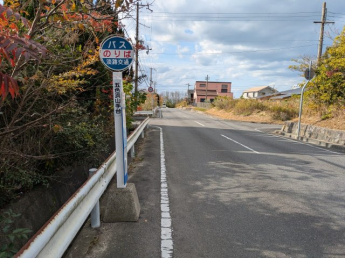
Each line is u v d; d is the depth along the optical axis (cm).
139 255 277
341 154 859
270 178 562
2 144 262
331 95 1298
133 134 733
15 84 150
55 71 386
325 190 492
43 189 367
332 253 285
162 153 814
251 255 280
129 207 352
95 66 607
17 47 166
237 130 1548
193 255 279
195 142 1040
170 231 329
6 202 304
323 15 1780
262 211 394
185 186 505
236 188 496
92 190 308
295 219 369
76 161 459
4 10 167
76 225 236
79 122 479
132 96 970
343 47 1145
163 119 2364
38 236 169
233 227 343
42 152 370
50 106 352
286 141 1153
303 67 1577
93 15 274
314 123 1317
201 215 378
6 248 200
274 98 3500
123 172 359
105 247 290
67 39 383
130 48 340
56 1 238
